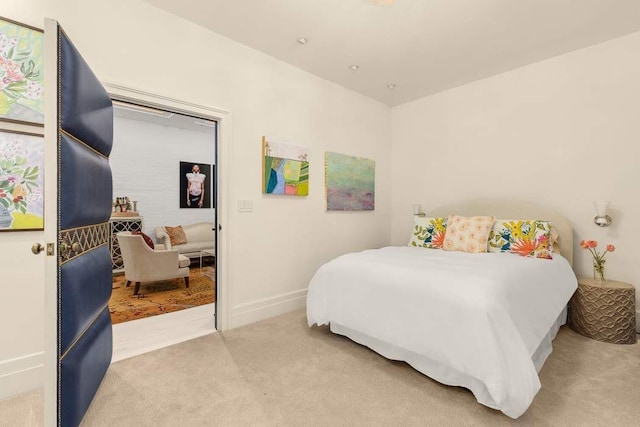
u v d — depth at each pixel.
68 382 1.31
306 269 3.30
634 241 2.58
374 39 2.65
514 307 1.71
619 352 2.18
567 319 2.72
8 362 1.69
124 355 2.15
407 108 4.21
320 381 1.83
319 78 3.41
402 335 1.87
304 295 3.27
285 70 3.07
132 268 3.63
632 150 2.59
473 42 2.70
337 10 2.26
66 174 1.31
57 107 1.26
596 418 1.47
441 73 3.33
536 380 1.45
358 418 1.50
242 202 2.74
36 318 1.78
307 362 2.06
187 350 2.23
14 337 1.72
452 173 3.77
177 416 1.52
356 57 2.97
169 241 4.91
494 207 3.35
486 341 1.50
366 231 4.03
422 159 4.07
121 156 4.93
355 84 3.62
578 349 2.22
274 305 2.99
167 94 2.29
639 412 1.52
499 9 2.25
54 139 1.25
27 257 1.76
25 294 1.75
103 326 1.81
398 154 4.33
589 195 2.80
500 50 2.84
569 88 2.89
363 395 1.69
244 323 2.75
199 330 2.61
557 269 2.45
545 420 1.46
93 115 1.61
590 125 2.79
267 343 2.36
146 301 3.44
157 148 5.30
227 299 2.62
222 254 2.61
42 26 1.79
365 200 3.98
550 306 2.07
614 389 1.71
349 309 2.20
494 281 1.77
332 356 2.14
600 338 2.38
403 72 3.31
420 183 4.09
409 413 1.54
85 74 1.51
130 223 4.70
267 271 2.94
